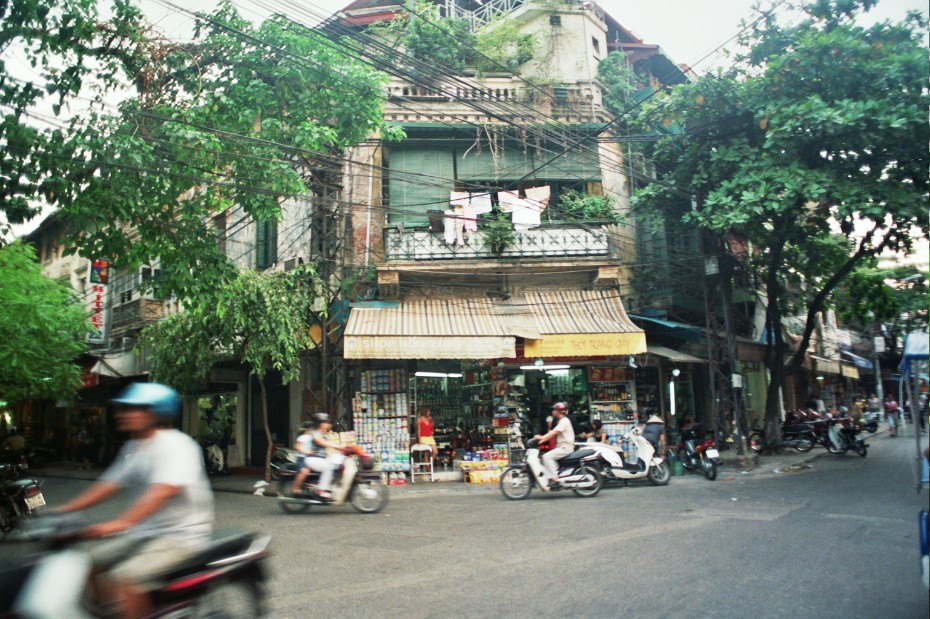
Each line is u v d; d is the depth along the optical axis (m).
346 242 15.70
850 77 12.66
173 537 3.70
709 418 19.58
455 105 16.91
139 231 11.16
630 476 12.91
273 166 11.05
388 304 15.48
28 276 13.88
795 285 21.89
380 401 15.25
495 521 9.37
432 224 15.80
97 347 22.27
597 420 15.99
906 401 5.88
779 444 18.67
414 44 17.36
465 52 17.72
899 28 12.74
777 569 6.02
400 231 15.68
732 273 16.77
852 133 12.41
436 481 15.09
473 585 5.83
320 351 15.51
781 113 12.77
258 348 14.12
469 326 14.95
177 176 10.02
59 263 26.28
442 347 14.30
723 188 13.61
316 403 17.02
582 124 17.06
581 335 14.84
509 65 17.98
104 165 9.45
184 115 10.91
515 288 16.39
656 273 17.47
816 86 13.01
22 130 9.03
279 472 11.30
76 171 9.50
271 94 11.80
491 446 15.78
